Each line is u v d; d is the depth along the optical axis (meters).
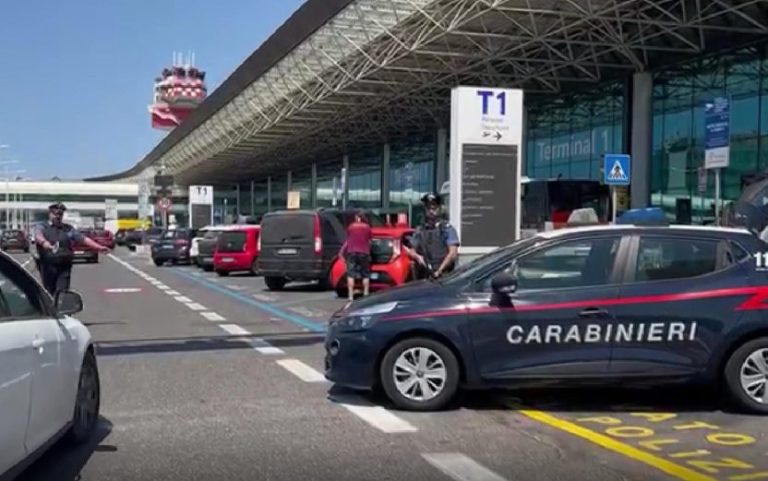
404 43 31.53
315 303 18.80
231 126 56.28
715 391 8.56
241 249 29.72
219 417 7.75
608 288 7.80
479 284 7.98
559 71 35.12
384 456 6.51
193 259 39.59
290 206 44.81
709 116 15.27
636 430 7.30
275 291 22.61
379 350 7.94
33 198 123.69
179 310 17.50
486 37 30.09
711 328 7.70
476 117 16.91
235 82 45.47
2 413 4.62
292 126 51.72
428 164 52.50
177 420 7.64
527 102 40.06
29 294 5.89
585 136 36.31
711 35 28.48
